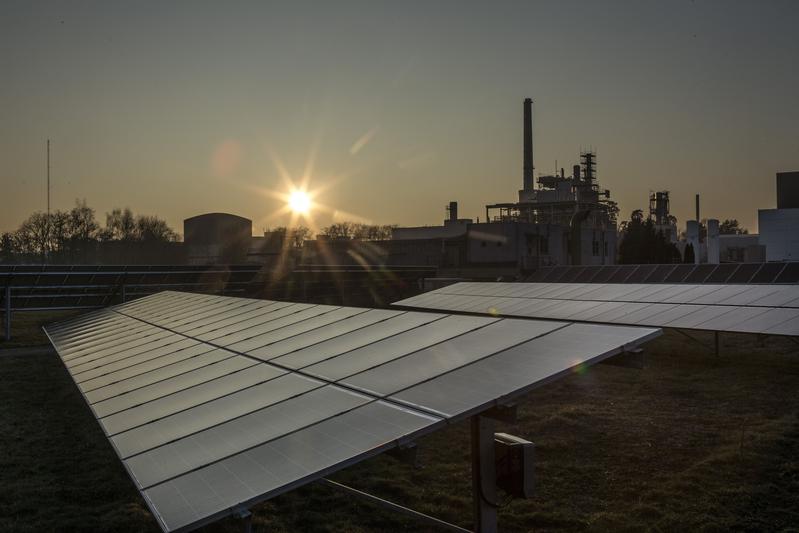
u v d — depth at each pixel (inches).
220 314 722.2
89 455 508.4
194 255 4249.5
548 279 1957.4
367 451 210.7
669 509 379.9
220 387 351.6
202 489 208.4
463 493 421.1
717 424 561.9
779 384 727.7
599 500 400.5
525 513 384.2
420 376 284.5
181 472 227.9
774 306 888.3
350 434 231.3
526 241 2871.6
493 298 1406.3
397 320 452.1
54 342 787.4
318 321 523.5
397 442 214.7
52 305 1364.4
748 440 503.8
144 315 868.0
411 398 256.7
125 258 4483.3
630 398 676.7
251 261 3732.8
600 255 3390.7
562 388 730.8
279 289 1862.7
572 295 1274.6
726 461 455.5
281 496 419.8
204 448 249.9
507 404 240.4
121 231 4685.0
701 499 392.5
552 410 629.6
